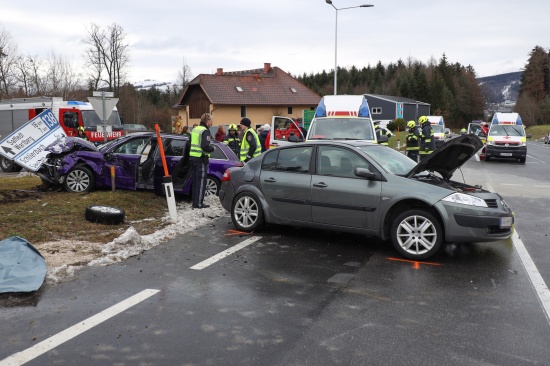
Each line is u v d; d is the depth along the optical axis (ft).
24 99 72.08
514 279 18.16
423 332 13.52
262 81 178.50
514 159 83.35
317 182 22.88
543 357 12.05
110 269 19.15
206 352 12.32
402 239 21.04
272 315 14.70
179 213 29.84
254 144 39.06
